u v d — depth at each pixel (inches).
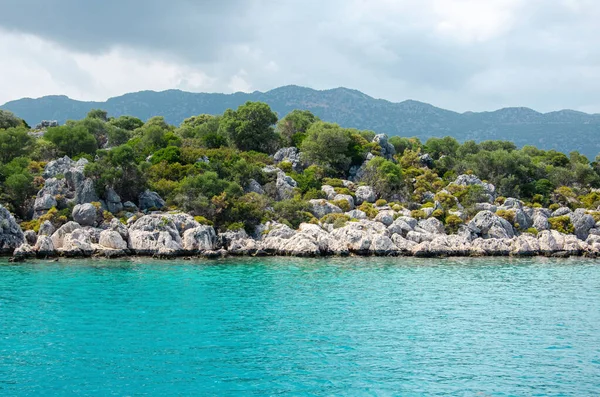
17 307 2110.0
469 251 4025.6
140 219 3745.1
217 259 3590.1
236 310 2128.4
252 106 6432.1
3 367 1469.0
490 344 1724.9
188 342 1704.0
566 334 1847.9
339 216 4409.5
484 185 5615.2
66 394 1300.4
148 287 2568.9
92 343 1680.6
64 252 3405.5
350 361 1544.0
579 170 6397.6
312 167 5600.4
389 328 1893.5
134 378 1400.1
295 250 3789.4
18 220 3919.8
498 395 1320.1
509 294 2532.0
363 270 3206.2
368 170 5644.7
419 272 3169.3
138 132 6825.8
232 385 1360.7
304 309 2161.7
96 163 4082.2
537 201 5698.8
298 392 1322.6
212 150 5378.9
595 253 4092.0
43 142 5073.8
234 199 4247.0
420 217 4581.7
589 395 1326.3
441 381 1403.8
